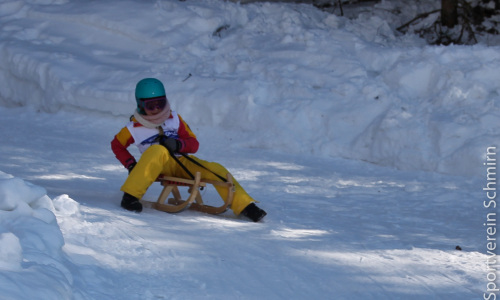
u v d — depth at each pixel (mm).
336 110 14562
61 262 4746
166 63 17156
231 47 17984
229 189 7691
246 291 5109
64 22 19234
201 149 13961
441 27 21812
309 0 24547
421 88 15141
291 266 5844
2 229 4789
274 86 15750
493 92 14195
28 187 5520
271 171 12016
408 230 7820
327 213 8750
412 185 10898
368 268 5918
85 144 13531
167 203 8445
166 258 5672
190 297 4816
